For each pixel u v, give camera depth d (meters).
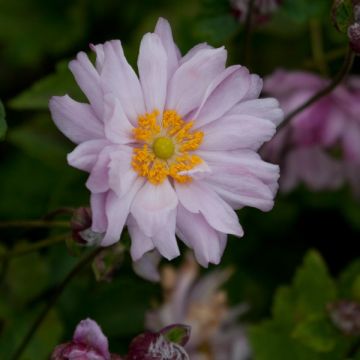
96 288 0.66
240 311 0.68
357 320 0.63
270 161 0.68
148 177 0.56
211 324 0.66
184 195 0.56
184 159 0.57
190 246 0.56
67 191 0.68
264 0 0.65
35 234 0.69
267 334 0.66
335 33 0.71
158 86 0.56
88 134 0.55
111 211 0.54
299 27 0.71
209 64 0.56
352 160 0.67
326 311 0.64
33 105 0.64
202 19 0.65
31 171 0.71
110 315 0.67
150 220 0.55
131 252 0.55
